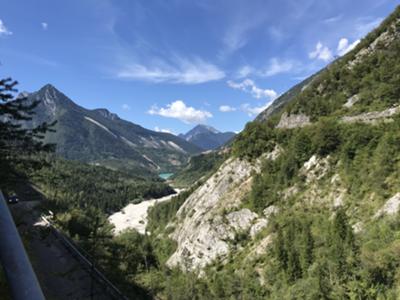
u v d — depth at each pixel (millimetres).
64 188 149500
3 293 9844
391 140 53906
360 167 58625
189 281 59375
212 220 80875
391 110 70688
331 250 43344
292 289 43875
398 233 38969
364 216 48625
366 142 61406
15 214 29875
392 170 50969
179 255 80875
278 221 65625
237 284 56000
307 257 48219
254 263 60156
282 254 53750
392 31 106188
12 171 18328
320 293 37812
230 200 85875
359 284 35125
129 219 164750
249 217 76250
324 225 54312
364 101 85062
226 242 73625
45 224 32875
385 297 32438
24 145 18109
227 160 108250
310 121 97875
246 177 91250
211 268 69062
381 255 36375
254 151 95125
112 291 19391
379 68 94125
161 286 43531
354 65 109062
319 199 62562
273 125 114312
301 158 76062
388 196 47688
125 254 50875
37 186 84688
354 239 42469
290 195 70812
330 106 96438
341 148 66562
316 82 116938
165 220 133250
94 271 21531
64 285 19844
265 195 77438
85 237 44469
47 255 24609
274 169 82250
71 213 51156
